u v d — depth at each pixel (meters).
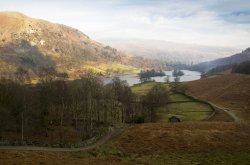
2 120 116.44
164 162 88.06
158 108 180.25
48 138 113.44
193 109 190.50
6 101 131.00
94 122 139.25
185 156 92.31
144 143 101.44
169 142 102.06
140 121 152.88
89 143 102.44
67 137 115.81
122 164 84.56
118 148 98.31
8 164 76.62
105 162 85.31
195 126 117.62
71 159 86.12
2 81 172.25
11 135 111.94
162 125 120.00
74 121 141.00
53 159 84.50
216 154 93.69
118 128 120.38
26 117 124.69
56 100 152.25
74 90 170.75
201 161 88.69
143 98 184.25
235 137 106.94
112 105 177.25
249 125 122.12
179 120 154.12
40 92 152.62
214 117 166.75
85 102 164.38
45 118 138.88
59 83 168.62
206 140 103.62
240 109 189.12
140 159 90.06
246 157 91.12
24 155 85.62
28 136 113.81
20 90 147.50
